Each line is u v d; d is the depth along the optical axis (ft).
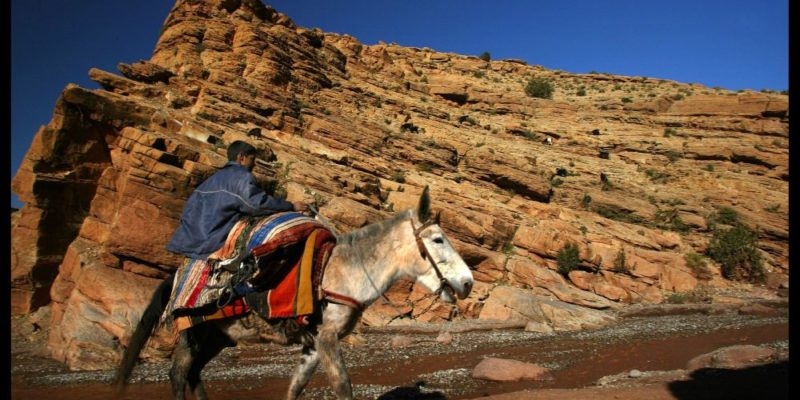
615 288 106.63
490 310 84.79
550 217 136.87
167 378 41.63
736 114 211.82
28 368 47.60
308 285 16.35
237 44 142.72
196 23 141.69
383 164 128.98
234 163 18.69
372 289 17.78
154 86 115.14
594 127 213.46
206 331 17.92
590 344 60.18
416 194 116.98
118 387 18.47
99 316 52.47
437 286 18.51
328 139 128.36
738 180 177.58
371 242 18.28
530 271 100.12
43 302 71.31
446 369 44.24
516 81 286.05
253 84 133.39
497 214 120.06
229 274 16.93
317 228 17.57
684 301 109.70
